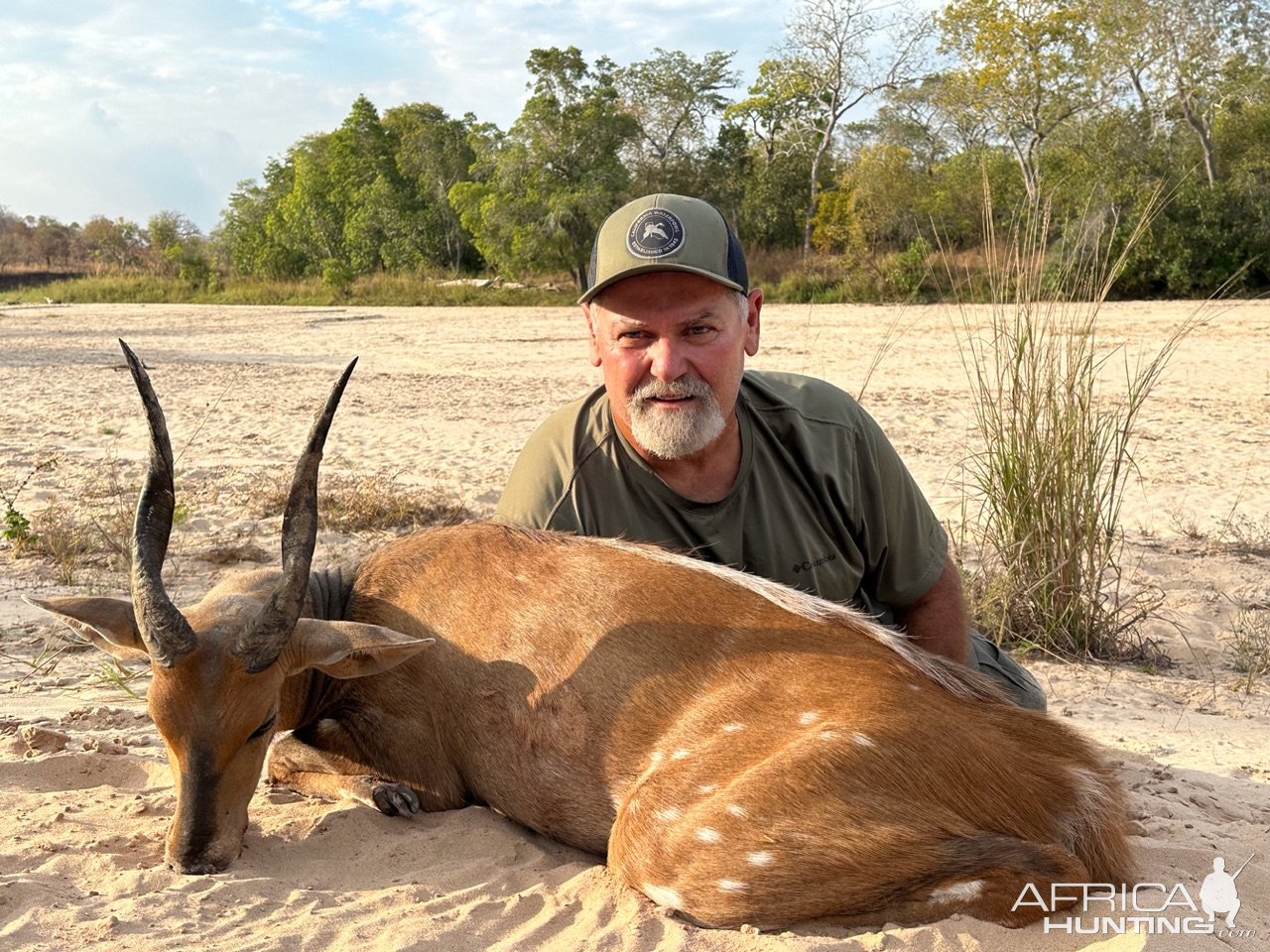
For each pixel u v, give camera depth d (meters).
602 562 1.36
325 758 1.48
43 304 17.64
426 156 18.83
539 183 14.96
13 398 5.89
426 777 1.41
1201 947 1.00
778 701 1.19
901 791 1.10
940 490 3.54
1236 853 1.29
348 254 19.27
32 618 2.44
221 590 1.45
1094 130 11.01
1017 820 1.12
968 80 12.13
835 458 1.49
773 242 16.89
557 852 1.31
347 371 1.30
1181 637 2.51
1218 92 11.18
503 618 1.37
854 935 1.07
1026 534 2.45
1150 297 11.11
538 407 5.45
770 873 1.10
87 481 3.79
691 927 1.10
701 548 1.45
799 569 1.48
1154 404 5.10
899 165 12.89
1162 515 3.39
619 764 1.25
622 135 15.23
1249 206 10.75
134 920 1.12
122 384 6.44
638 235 1.34
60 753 1.61
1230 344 7.05
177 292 18.91
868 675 1.19
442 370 7.02
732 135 17.94
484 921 1.13
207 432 4.82
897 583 1.58
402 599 1.46
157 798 1.45
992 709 1.21
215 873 1.25
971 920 1.05
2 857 1.27
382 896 1.19
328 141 20.23
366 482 3.65
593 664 1.29
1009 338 2.49
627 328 1.36
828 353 7.09
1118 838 1.16
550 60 14.94
